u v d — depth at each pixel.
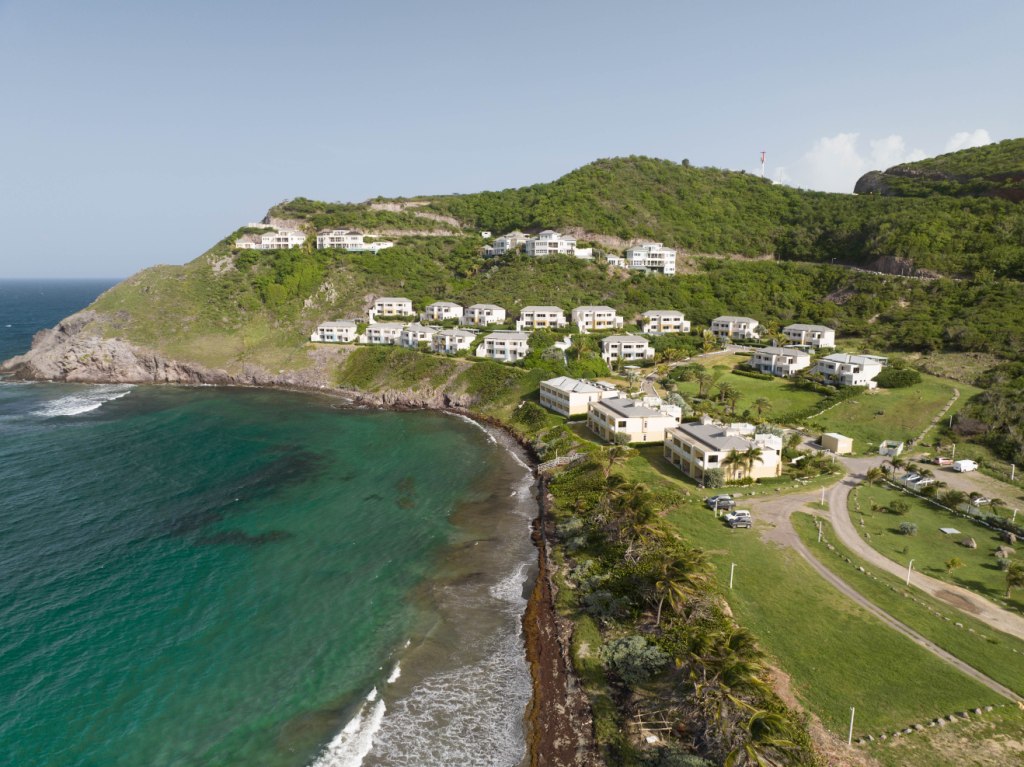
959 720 31.78
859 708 32.75
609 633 42.62
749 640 33.31
